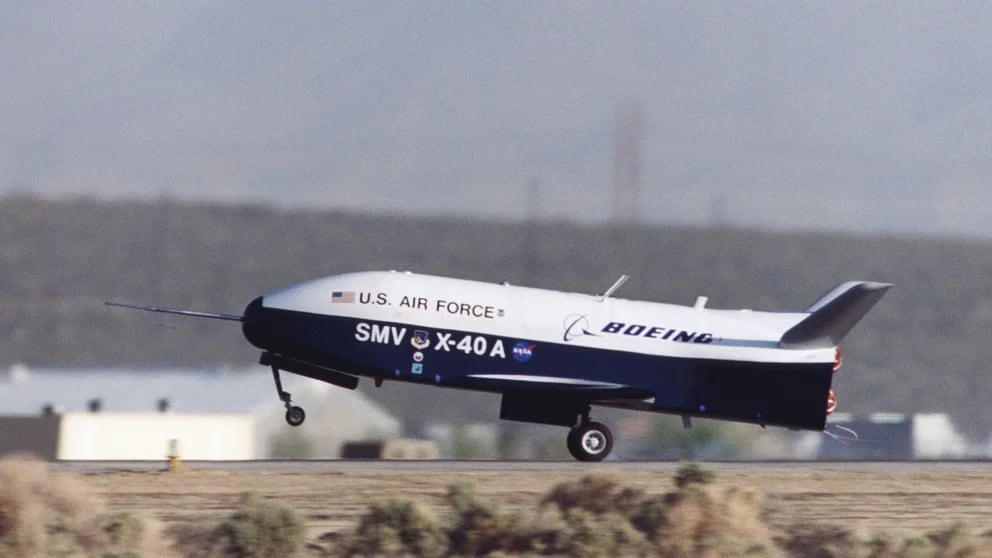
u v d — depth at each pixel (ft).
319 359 362.74
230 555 222.28
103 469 325.83
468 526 230.68
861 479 333.01
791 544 236.63
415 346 361.51
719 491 243.19
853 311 374.84
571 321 368.89
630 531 229.04
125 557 204.64
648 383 370.32
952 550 226.79
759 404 376.07
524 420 370.53
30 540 215.72
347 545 226.79
